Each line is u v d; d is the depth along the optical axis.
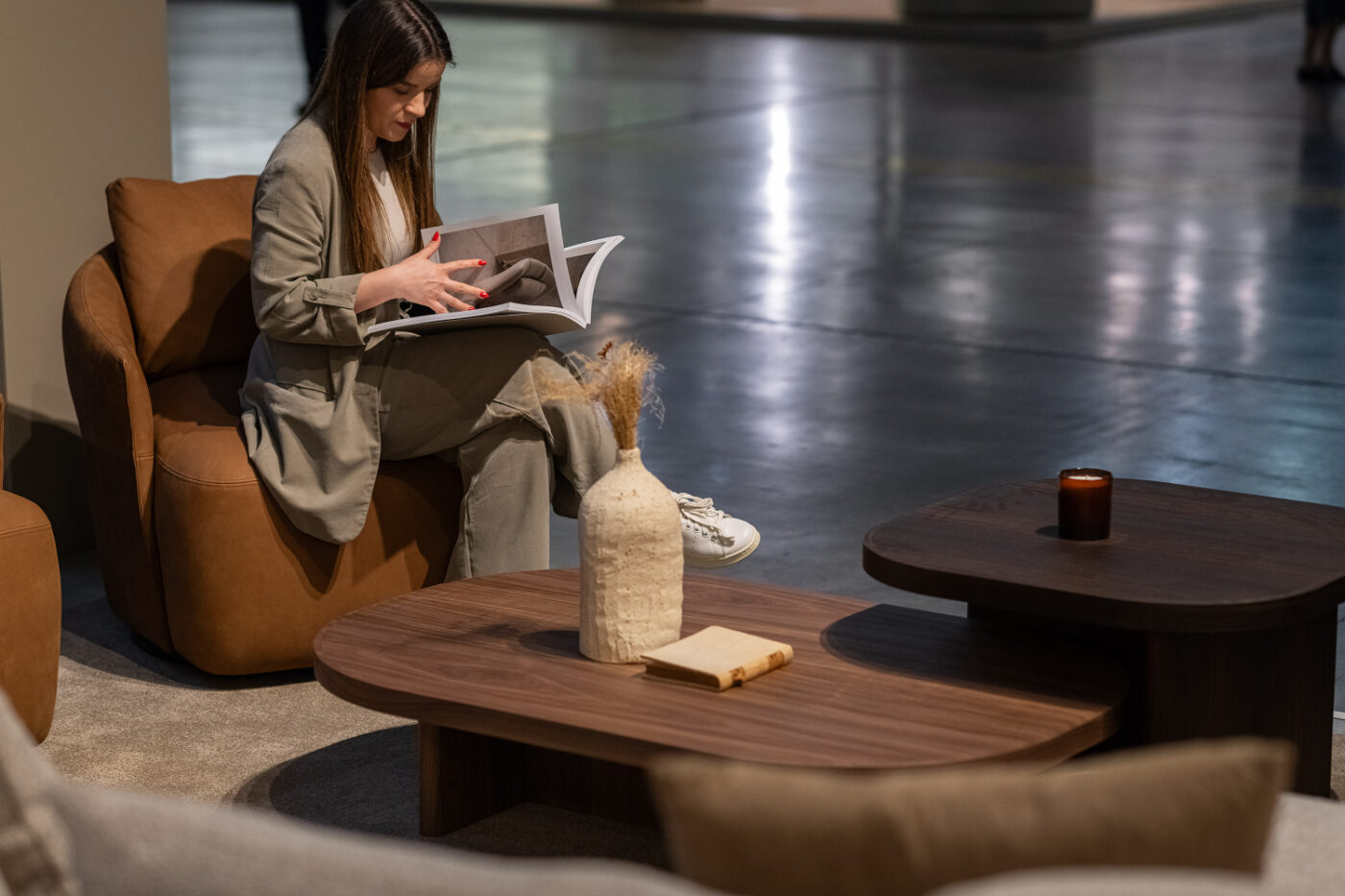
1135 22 19.16
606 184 9.95
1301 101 13.61
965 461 5.11
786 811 1.28
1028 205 9.37
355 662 2.65
